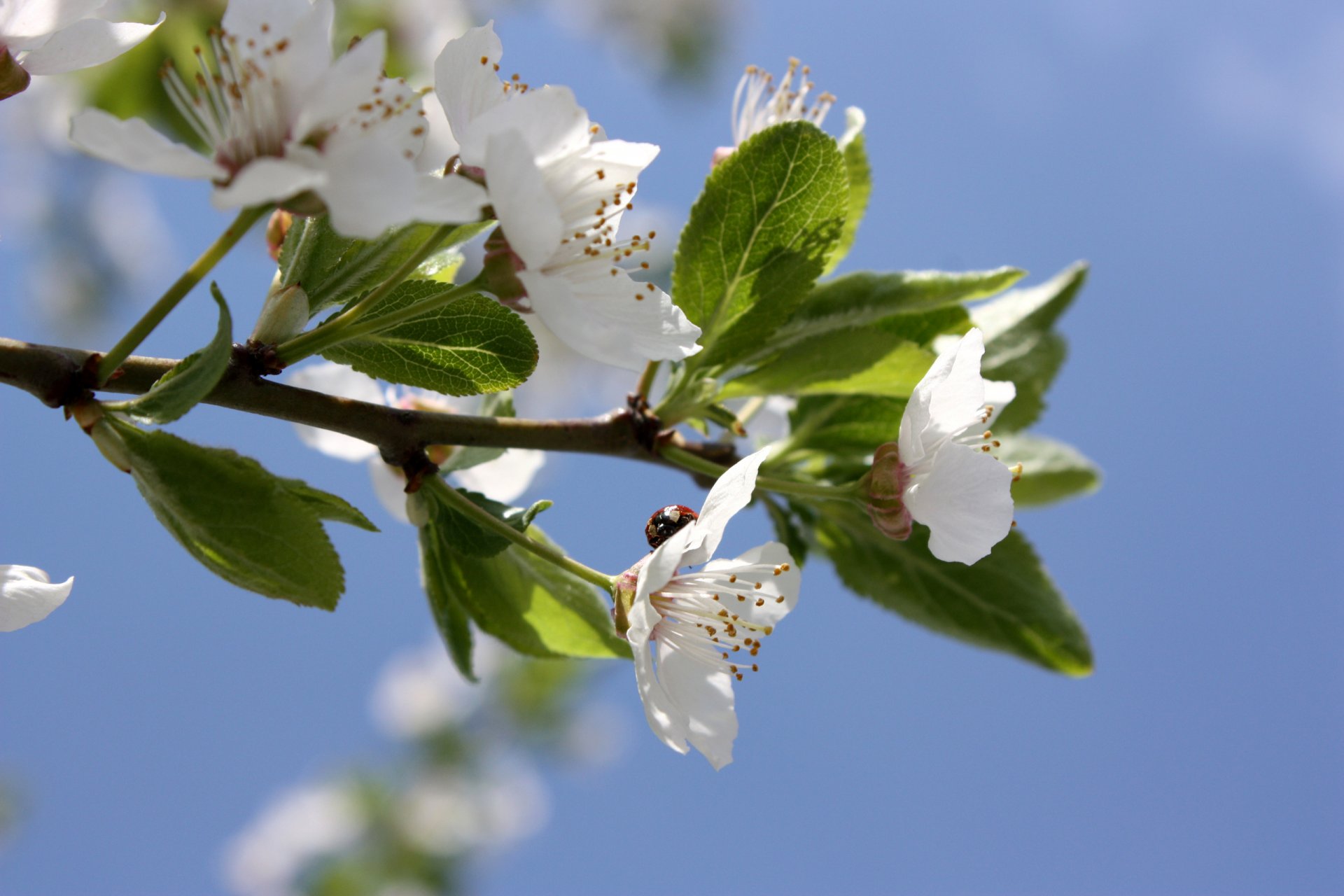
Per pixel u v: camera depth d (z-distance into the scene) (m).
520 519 0.27
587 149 0.25
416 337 0.26
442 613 0.29
